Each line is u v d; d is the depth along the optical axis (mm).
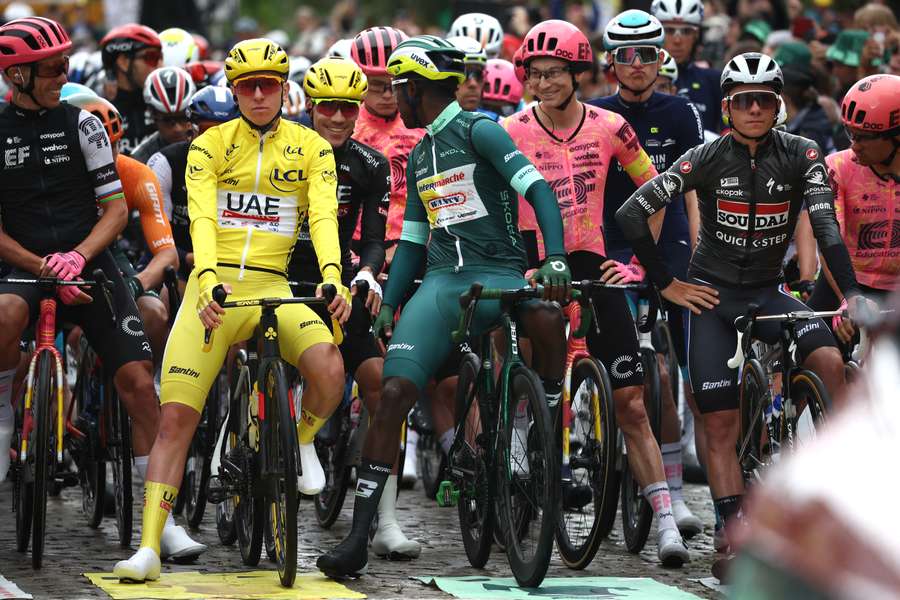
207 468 16547
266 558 15141
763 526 3996
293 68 27812
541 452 12938
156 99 19312
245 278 14109
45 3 61188
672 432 16500
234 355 15984
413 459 20812
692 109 18000
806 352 13789
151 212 16219
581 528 14734
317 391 13648
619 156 16219
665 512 14961
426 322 13703
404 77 13883
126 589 12891
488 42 25984
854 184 15609
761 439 13883
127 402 14852
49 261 14273
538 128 16141
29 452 14391
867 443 4035
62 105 14938
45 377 14148
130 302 15023
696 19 24625
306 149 14250
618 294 15336
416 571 14406
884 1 37875
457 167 13750
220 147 14062
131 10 53844
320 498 17359
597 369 14352
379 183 15953
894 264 15641
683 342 17516
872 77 15102
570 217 16016
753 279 14391
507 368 13500
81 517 17719
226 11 64625
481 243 13805
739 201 14148
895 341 4430
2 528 17031
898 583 3738
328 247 13625
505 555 15508
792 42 25422
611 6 60094
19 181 14711
